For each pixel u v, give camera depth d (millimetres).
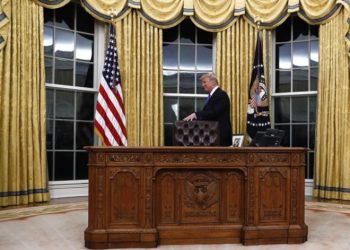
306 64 6602
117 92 5605
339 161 5895
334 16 5957
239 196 3441
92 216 3252
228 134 4371
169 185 3385
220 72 6500
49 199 5633
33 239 3473
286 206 3447
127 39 6137
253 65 6359
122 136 5484
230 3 6480
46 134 5910
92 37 6414
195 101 6738
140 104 6215
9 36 5195
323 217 4520
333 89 5945
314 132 6492
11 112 5207
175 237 3346
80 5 6262
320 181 6070
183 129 3805
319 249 3189
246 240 3322
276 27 6699
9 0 5184
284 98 6730
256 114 6215
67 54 6156
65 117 6129
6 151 5117
